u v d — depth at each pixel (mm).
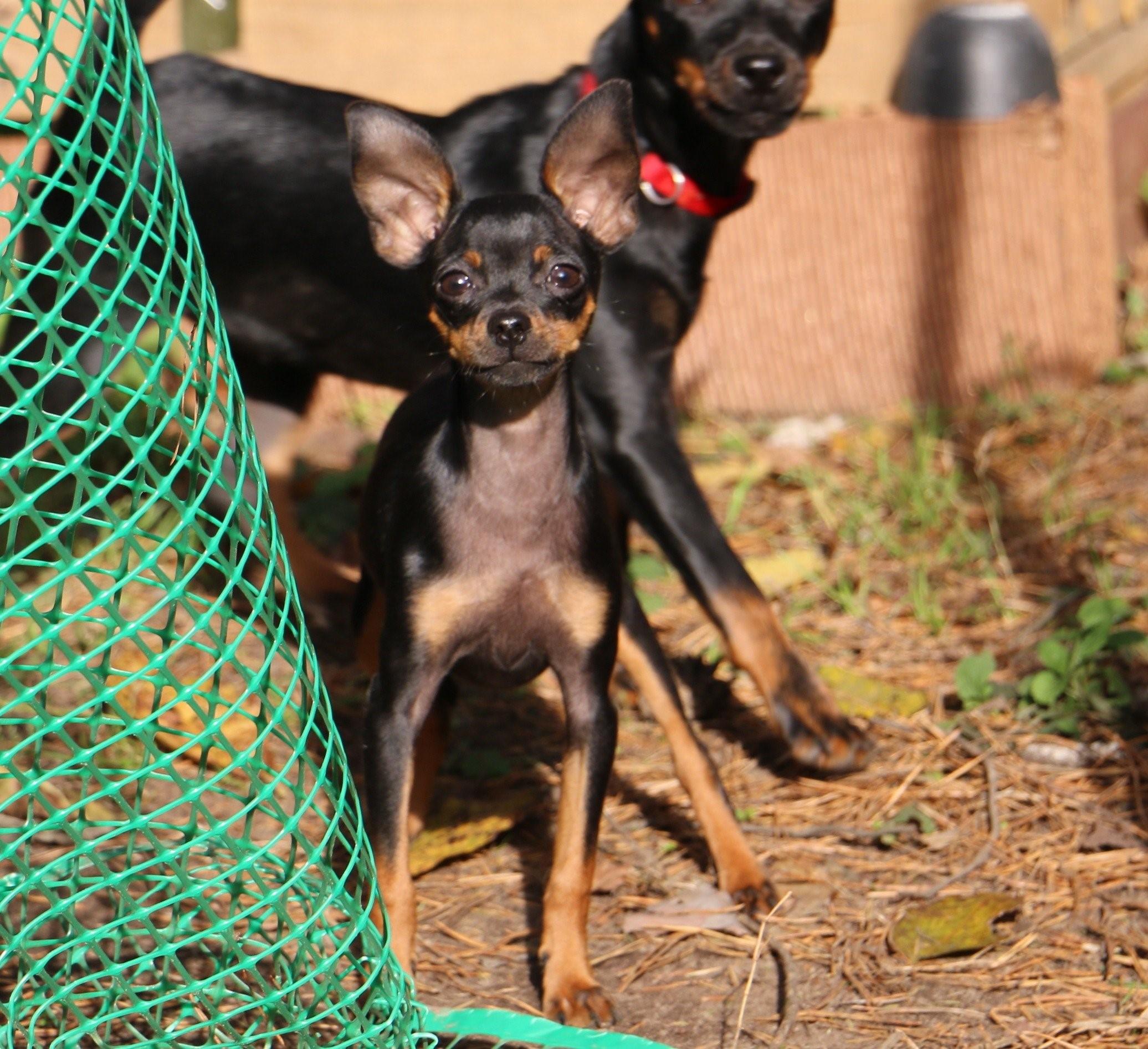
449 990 4859
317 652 7375
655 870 5480
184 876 3951
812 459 9719
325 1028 4336
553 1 10789
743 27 6188
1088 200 10344
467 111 6770
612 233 5047
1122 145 11805
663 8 6230
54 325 3400
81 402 3400
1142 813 5676
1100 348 10523
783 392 10633
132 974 4605
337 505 9016
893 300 10461
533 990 4848
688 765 5391
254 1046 4215
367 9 10594
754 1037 4531
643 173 6281
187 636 3551
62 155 3584
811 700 5879
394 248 5090
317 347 7074
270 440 7633
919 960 4871
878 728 6418
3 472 3293
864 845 5648
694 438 10023
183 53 7062
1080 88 10258
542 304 4605
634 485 6180
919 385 10547
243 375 7477
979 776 6020
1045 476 9055
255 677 3641
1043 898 5211
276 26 10477
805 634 7301
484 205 4793
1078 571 7797
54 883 4352
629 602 5395
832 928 5098
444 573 4684
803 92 6277
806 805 5922
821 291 10477
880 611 7582
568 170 4992
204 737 3572
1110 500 8648
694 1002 4750
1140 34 11750
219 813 5809
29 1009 4172
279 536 3920
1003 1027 4527
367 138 4945
